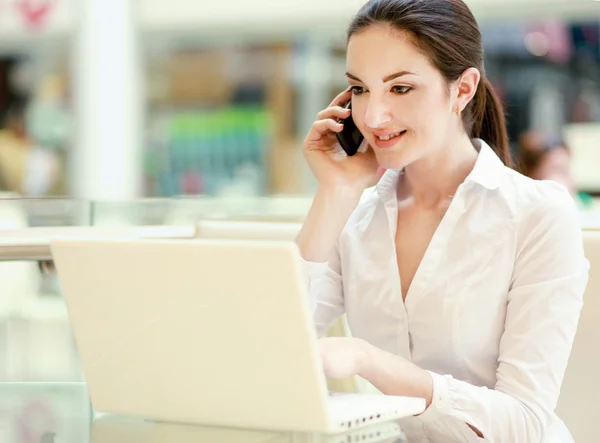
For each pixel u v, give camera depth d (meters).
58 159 8.48
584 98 6.86
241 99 8.01
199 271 1.60
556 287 2.10
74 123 8.37
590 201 6.18
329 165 2.29
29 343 2.62
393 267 2.24
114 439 1.72
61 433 1.87
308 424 1.59
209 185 8.25
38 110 8.43
